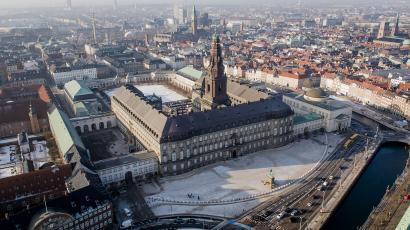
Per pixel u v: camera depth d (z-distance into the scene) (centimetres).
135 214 16775
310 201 17700
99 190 16012
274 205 17462
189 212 16975
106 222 15462
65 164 18075
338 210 17600
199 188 18988
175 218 16512
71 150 19525
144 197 18238
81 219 14438
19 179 16950
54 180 17575
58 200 14512
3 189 16588
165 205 17525
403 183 19288
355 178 19875
